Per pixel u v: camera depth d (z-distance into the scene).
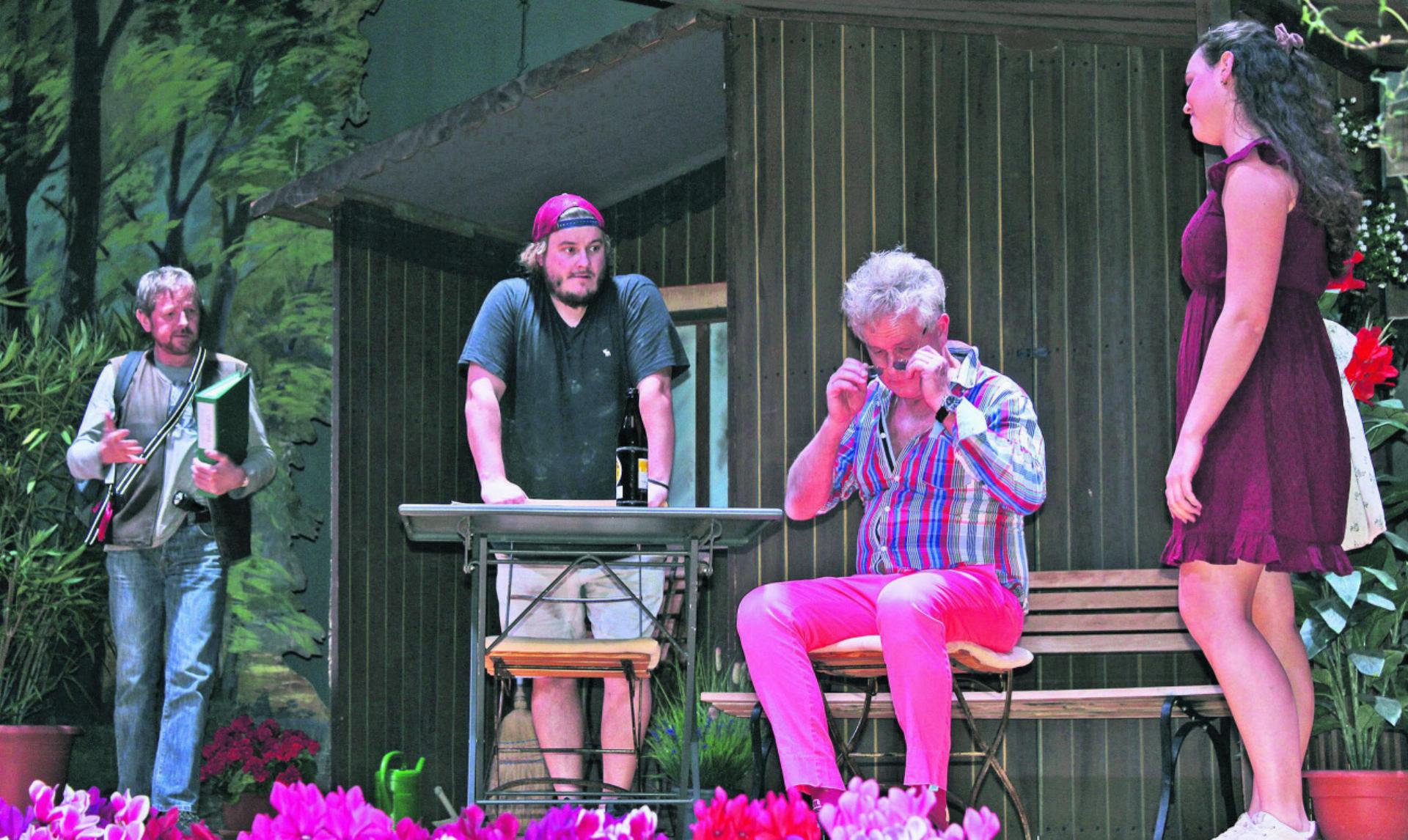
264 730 6.98
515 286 5.05
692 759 3.95
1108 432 5.20
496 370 4.93
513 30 9.88
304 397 11.06
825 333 5.33
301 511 10.89
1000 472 3.56
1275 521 3.16
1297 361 3.26
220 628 5.71
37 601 7.53
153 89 11.66
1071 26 5.24
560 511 3.47
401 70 10.65
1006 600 3.66
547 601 4.21
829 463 3.92
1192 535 3.23
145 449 5.73
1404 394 4.91
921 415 3.93
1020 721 5.10
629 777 4.70
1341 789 4.09
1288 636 3.64
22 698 7.61
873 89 5.41
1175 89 5.31
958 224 5.34
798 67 5.43
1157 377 5.20
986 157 5.36
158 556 5.73
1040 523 5.20
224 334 11.27
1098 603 4.88
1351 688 4.49
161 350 5.90
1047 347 5.27
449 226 7.54
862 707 4.14
